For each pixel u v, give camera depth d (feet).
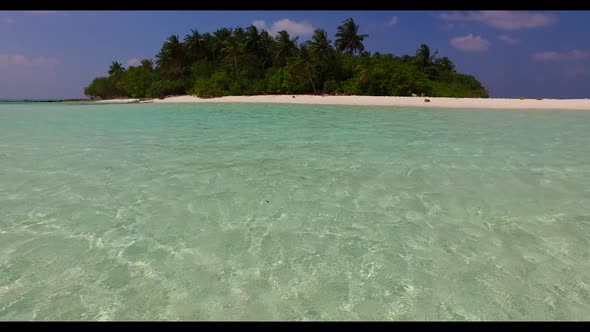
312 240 11.14
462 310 7.84
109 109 82.48
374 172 18.92
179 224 12.32
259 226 12.16
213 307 7.96
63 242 10.93
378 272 9.32
